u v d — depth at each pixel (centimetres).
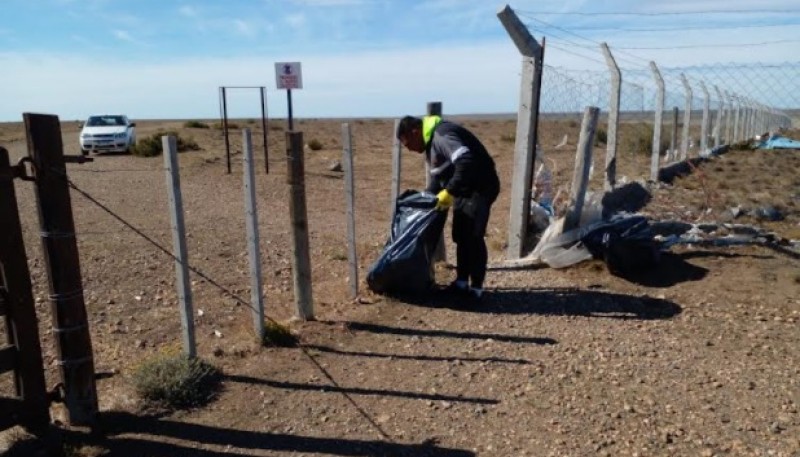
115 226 1066
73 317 388
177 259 460
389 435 407
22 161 362
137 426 409
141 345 564
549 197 963
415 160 2514
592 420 426
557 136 2155
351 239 659
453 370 500
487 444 398
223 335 583
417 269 657
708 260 765
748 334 572
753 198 1218
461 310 636
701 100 1878
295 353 527
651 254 726
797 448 390
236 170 2000
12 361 366
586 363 514
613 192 1059
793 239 879
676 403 448
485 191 629
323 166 2216
